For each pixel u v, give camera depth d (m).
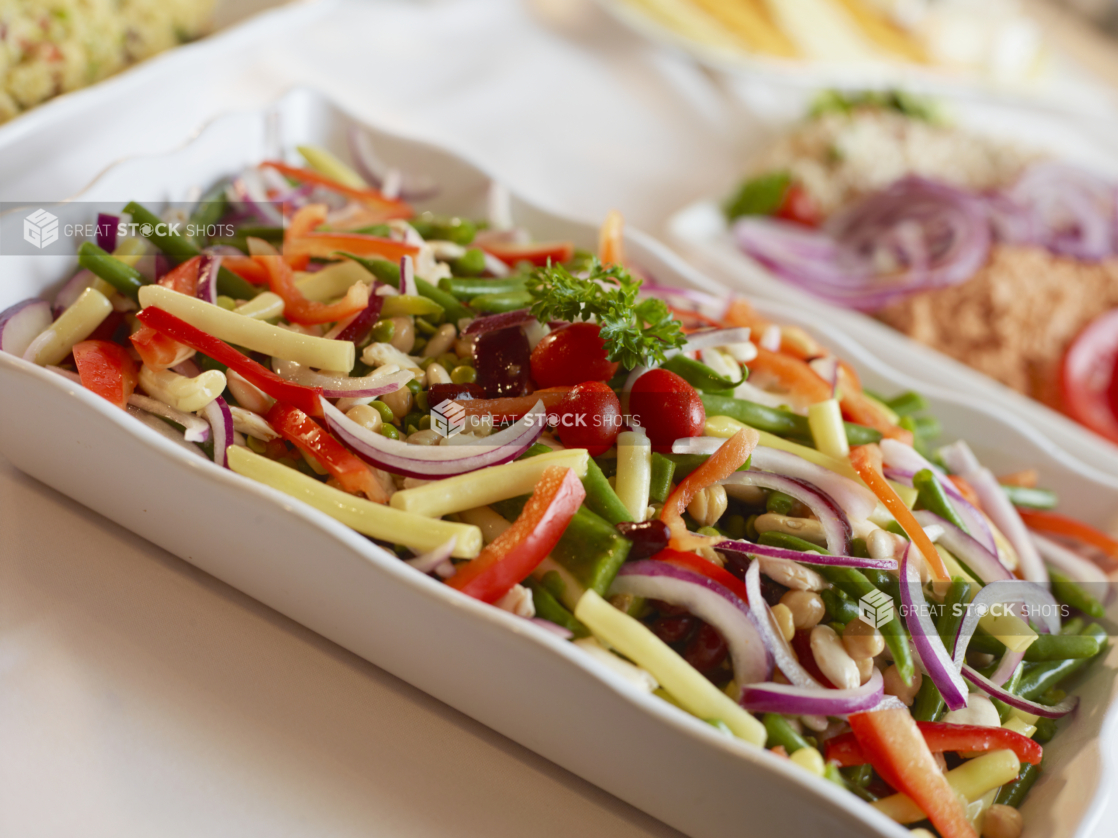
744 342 0.40
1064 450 0.52
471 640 0.31
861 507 0.37
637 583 0.33
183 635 0.35
